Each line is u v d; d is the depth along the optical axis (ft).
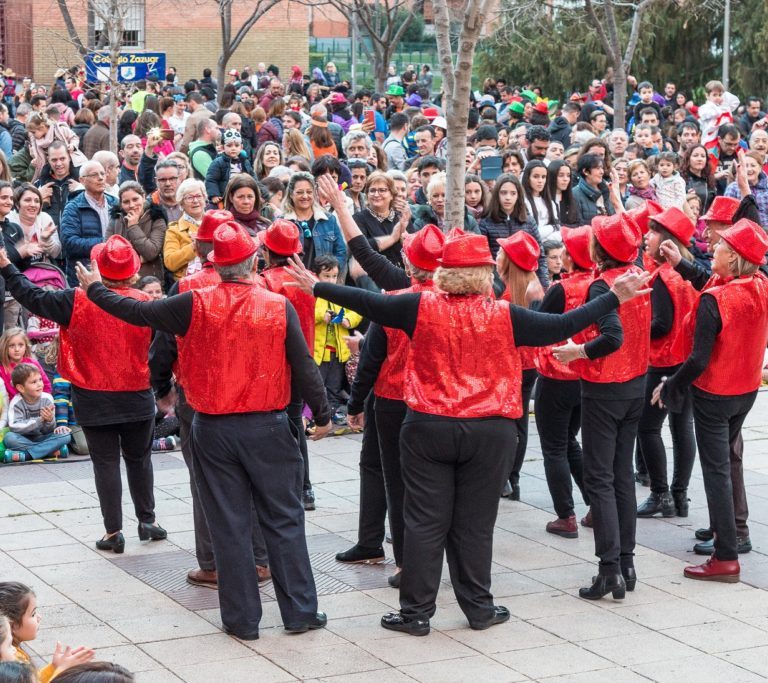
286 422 19.95
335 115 59.98
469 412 19.11
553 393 24.41
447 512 19.76
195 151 40.27
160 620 20.49
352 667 18.61
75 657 13.20
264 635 19.90
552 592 21.98
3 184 31.50
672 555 24.06
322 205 33.27
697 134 48.49
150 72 71.00
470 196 34.37
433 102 82.74
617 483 21.91
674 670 18.63
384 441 21.74
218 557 19.70
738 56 108.99
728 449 22.68
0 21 115.55
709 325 21.90
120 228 32.14
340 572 23.02
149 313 19.39
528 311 19.29
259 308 19.35
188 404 21.43
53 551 23.91
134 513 26.35
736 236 21.99
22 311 32.50
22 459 29.96
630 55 54.70
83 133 53.06
